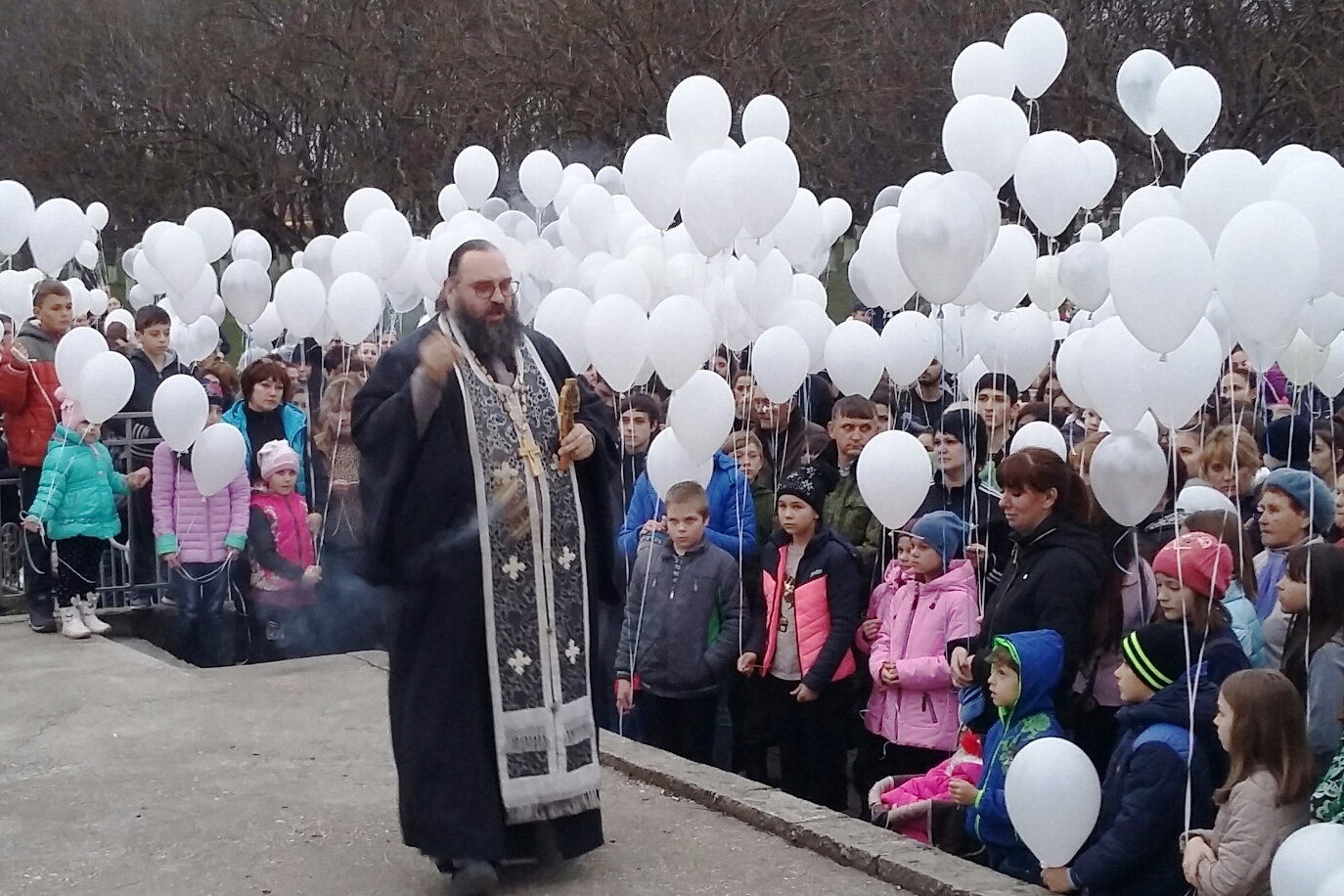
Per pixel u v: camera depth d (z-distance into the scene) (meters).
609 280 6.52
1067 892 3.92
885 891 4.10
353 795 4.88
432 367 3.99
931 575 5.22
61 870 4.24
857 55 16.33
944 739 5.07
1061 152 6.01
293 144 20.19
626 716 5.96
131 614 7.94
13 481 8.26
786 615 5.61
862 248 6.41
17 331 9.53
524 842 4.09
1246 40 15.12
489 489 4.02
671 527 5.74
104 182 20.55
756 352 6.33
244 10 19.66
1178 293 4.31
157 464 7.35
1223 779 3.89
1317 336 5.30
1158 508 5.20
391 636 4.04
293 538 7.49
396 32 18.86
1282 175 4.77
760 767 5.88
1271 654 4.46
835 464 6.66
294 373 8.73
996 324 7.00
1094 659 4.57
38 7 21.30
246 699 6.08
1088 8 15.65
